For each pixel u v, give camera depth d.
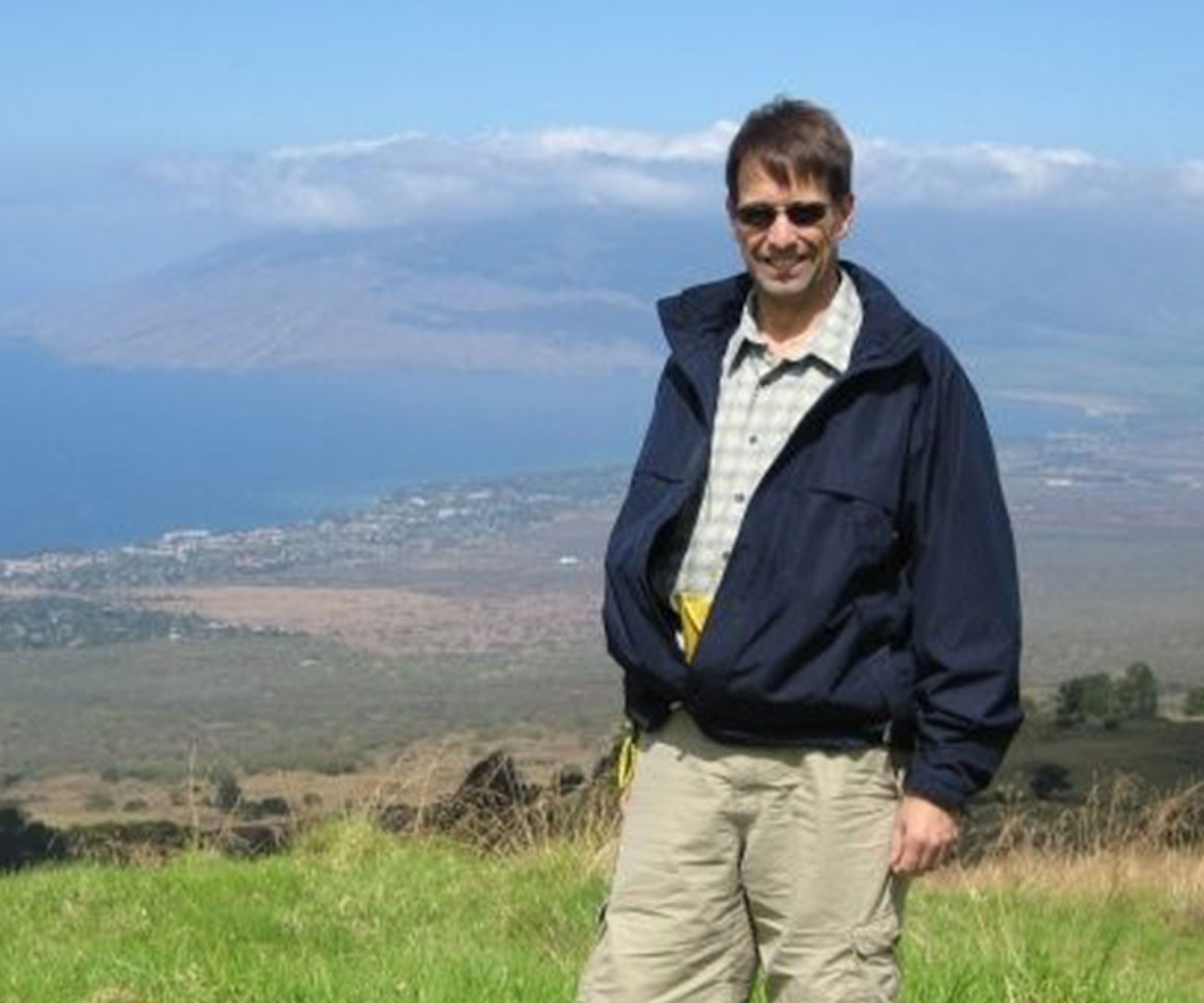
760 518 2.69
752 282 2.88
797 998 2.77
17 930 5.94
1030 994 4.29
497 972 4.57
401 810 8.21
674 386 2.87
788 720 2.71
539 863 7.31
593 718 75.62
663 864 2.82
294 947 5.62
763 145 2.73
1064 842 8.86
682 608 2.77
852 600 2.69
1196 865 8.23
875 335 2.70
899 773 2.77
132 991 4.55
